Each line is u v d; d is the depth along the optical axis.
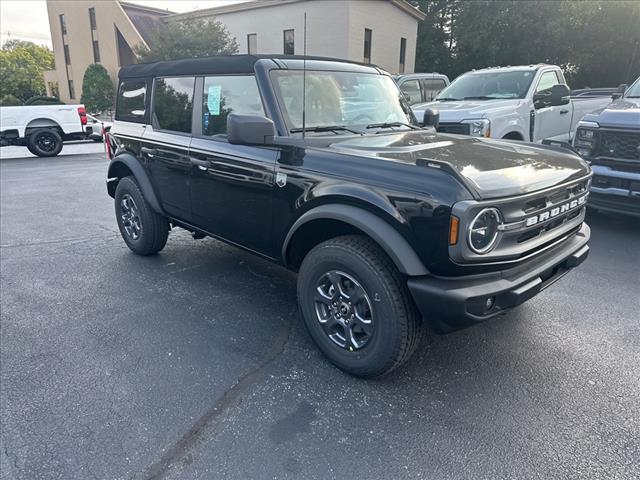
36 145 13.43
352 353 2.84
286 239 3.13
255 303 3.92
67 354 3.15
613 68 28.06
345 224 2.84
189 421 2.51
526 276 2.59
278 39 22.14
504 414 2.57
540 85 7.55
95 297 4.02
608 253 5.00
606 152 5.43
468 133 6.41
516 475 2.17
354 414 2.57
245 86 3.38
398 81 10.38
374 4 21.75
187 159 3.86
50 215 6.88
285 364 3.04
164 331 3.45
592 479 2.14
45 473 2.17
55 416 2.55
